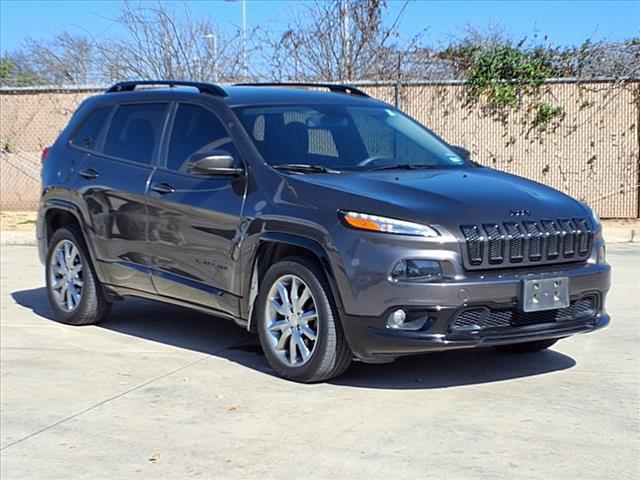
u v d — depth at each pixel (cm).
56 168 845
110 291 799
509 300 578
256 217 643
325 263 597
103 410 598
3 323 857
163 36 1778
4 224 1509
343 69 1695
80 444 539
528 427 535
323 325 605
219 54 1773
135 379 666
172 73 1773
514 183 658
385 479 466
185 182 709
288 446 517
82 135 839
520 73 1492
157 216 728
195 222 693
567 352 706
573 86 1484
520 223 591
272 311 643
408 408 574
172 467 497
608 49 1502
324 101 747
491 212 589
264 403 593
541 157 1507
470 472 471
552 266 604
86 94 1617
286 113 713
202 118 725
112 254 779
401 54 1590
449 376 644
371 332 579
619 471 468
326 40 1716
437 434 527
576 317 616
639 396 591
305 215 611
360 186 617
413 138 746
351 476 471
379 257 572
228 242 664
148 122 774
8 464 512
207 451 517
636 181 1485
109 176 781
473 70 1501
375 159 698
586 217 632
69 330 824
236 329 819
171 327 829
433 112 1523
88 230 801
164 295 740
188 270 706
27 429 569
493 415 557
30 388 653
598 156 1491
